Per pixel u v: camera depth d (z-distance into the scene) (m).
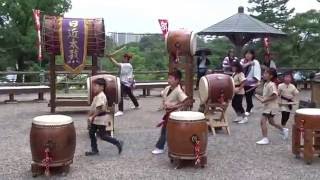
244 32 16.25
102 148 8.19
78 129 9.98
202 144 6.76
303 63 23.66
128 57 13.06
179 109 7.38
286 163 7.20
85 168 6.84
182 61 12.12
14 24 30.70
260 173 6.62
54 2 32.84
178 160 6.80
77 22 12.00
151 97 16.55
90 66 12.25
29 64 30.98
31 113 12.30
